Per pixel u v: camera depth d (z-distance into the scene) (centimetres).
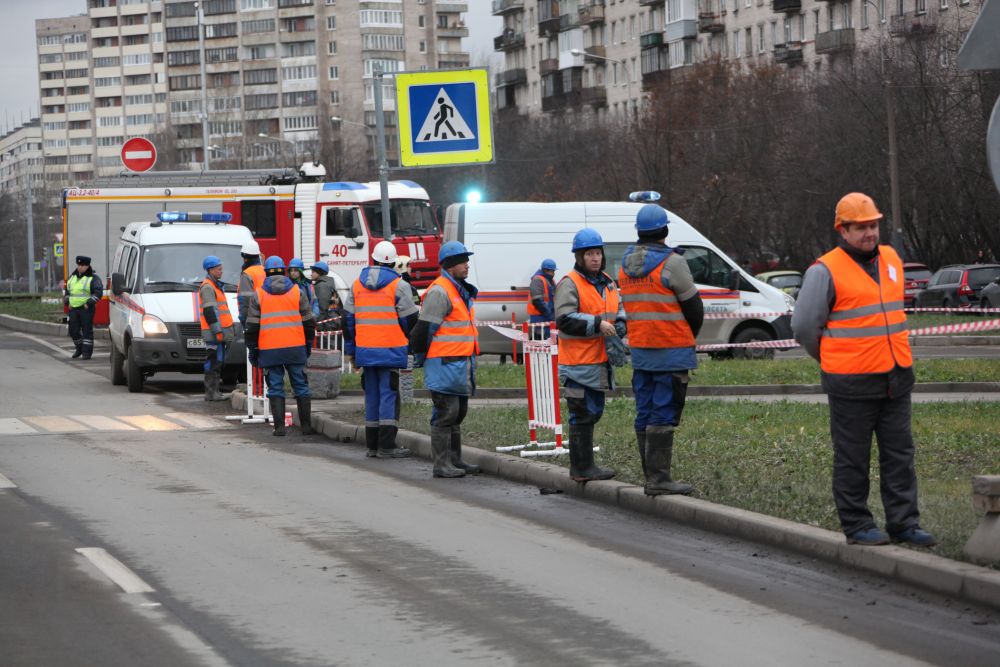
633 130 9600
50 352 4747
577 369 1667
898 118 7588
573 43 15275
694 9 13025
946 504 1404
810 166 8000
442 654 965
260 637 1015
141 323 3206
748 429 2098
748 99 8719
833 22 10956
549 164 12050
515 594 1147
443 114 3484
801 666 923
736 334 3741
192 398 3133
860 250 1224
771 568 1238
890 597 1116
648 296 1525
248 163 19200
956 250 7975
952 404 2456
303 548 1352
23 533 1441
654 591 1152
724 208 8506
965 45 1053
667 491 1539
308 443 2294
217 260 3044
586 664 935
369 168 17038
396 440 2206
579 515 1546
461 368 1858
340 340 3105
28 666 939
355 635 1019
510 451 1962
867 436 1224
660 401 1539
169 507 1608
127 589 1175
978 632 1005
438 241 5269
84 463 2006
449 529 1458
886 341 1209
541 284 3084
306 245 5200
